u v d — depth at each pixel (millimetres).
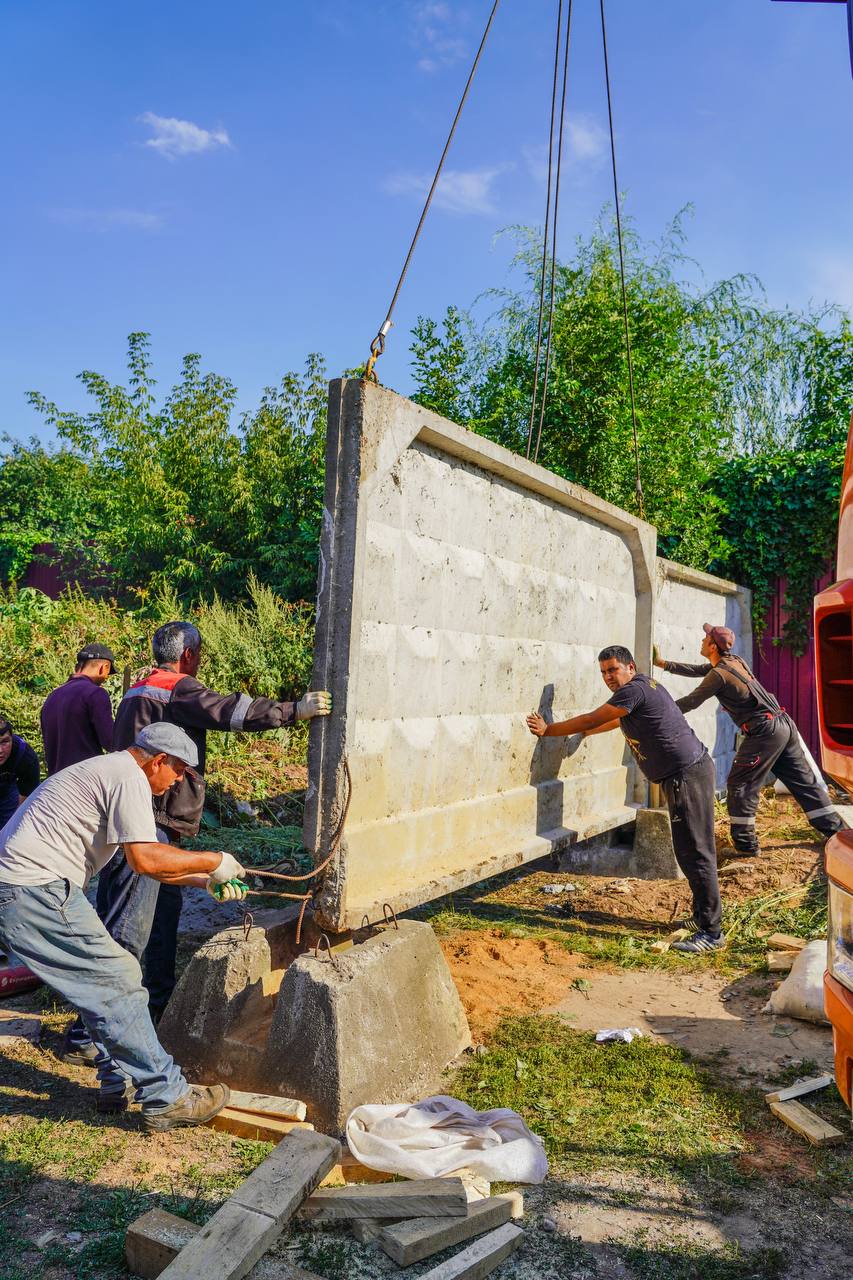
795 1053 4125
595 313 11945
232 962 3754
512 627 5383
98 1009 3213
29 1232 2717
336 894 3766
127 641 10195
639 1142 3340
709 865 5648
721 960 5410
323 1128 3303
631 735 5801
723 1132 3438
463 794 4887
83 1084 3744
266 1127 3244
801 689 11859
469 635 4887
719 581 10242
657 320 11844
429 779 4520
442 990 4027
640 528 7125
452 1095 3680
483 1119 3348
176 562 14633
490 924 6090
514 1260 2668
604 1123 3480
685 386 12312
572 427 11898
